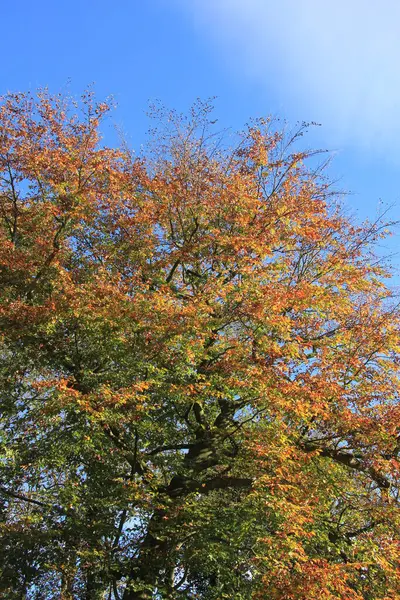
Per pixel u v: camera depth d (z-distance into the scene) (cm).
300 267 1557
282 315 1291
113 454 1113
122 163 1462
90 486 1099
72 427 1073
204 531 1030
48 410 969
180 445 1258
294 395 1058
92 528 1052
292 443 1088
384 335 1271
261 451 990
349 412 1095
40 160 1275
